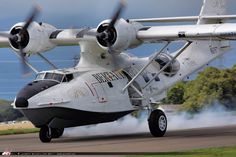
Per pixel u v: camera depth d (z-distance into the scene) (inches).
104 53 3400.6
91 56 3380.9
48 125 3137.3
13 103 3058.6
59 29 3469.5
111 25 3164.4
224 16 3567.9
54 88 3100.4
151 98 3614.7
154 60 3698.3
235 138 2987.2
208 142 2783.0
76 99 3132.4
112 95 3339.1
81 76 3235.7
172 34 3164.4
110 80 3358.8
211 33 3100.4
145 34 3208.7
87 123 3299.7
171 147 2568.9
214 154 2193.7
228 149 2357.3
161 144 2746.1
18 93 3056.1
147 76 3622.0
